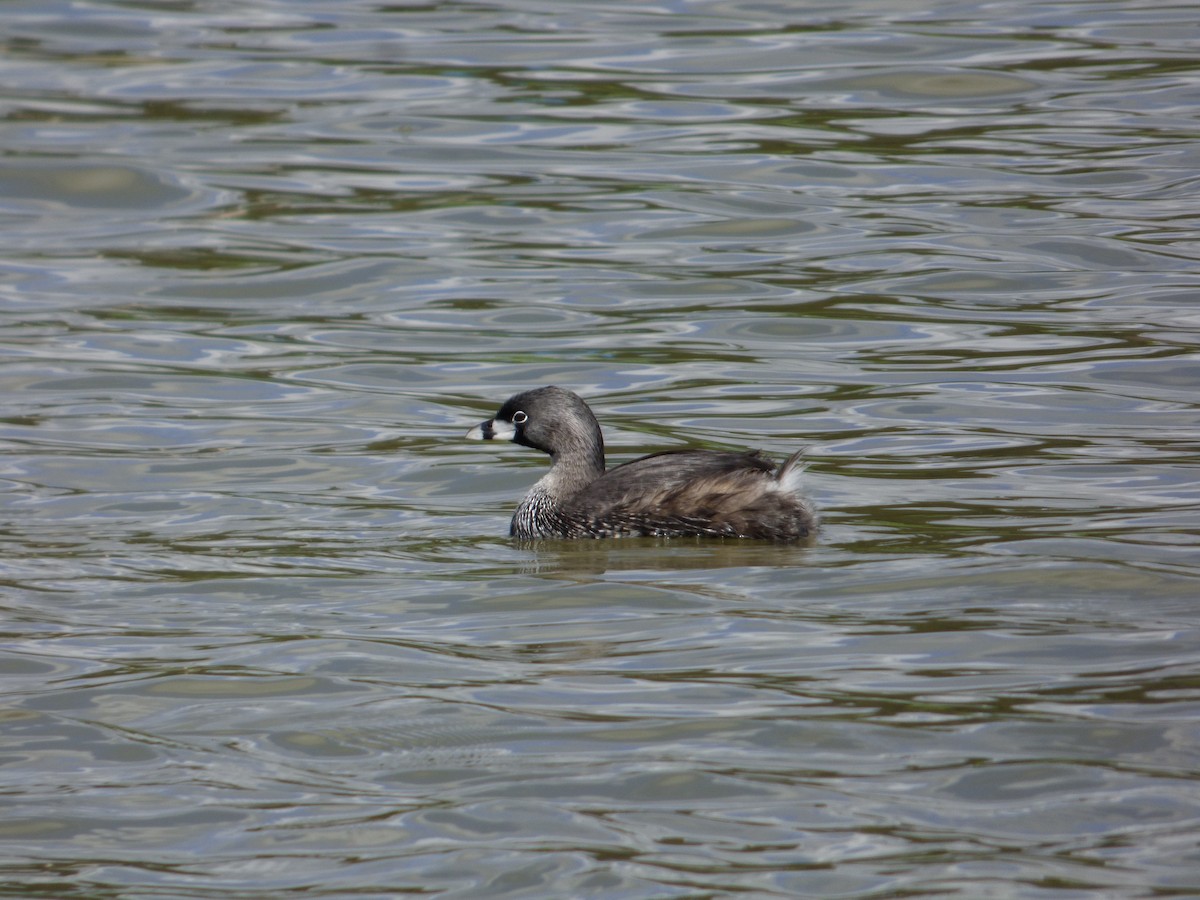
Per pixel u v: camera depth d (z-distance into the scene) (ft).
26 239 78.74
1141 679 33.19
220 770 31.04
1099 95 90.48
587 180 83.61
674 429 55.21
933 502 46.39
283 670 35.55
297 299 71.56
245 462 53.11
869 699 32.86
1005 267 69.92
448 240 77.41
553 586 40.65
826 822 28.12
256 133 91.25
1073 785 29.01
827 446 52.65
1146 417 53.83
